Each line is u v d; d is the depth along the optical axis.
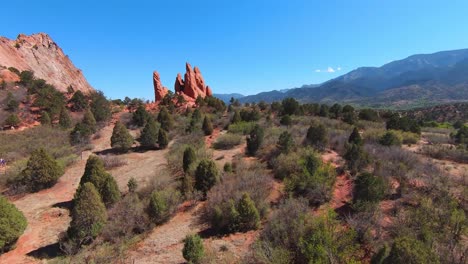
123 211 12.66
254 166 17.53
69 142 27.52
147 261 9.88
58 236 12.08
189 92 57.19
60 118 33.88
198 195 14.70
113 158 22.78
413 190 12.85
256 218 11.55
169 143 28.08
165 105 47.94
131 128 36.41
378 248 8.69
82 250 10.91
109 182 14.43
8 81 43.66
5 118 33.00
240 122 31.47
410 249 6.87
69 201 15.98
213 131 31.52
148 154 25.03
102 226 11.71
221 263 9.27
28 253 11.12
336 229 9.75
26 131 30.19
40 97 39.16
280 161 16.84
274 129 27.16
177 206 13.75
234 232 11.47
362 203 11.16
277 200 13.41
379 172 14.20
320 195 12.84
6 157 22.83
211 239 11.06
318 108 41.22
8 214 11.31
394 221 10.34
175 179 17.66
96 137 31.27
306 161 15.02
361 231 9.60
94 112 38.22
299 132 25.69
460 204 11.45
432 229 9.41
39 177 17.44
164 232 11.98
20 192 17.22
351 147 16.69
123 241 11.25
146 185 16.41
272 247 9.29
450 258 7.47
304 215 10.38
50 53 80.12
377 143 21.88
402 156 16.95
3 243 10.95
